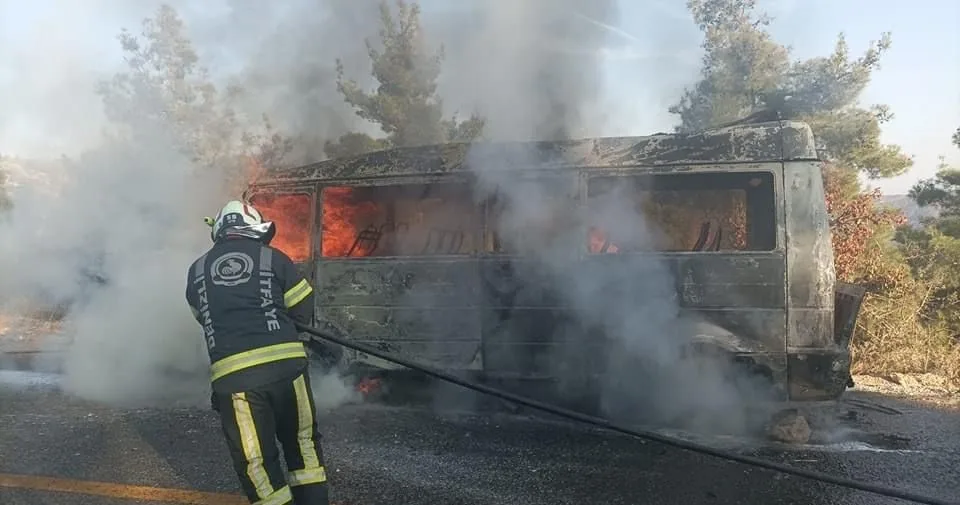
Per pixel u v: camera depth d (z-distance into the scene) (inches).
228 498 144.0
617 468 168.2
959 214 547.2
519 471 165.0
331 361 232.1
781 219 204.7
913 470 169.6
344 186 237.8
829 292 201.2
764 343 202.8
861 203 378.3
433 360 223.1
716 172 210.4
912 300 341.7
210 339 124.0
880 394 264.2
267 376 121.8
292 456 129.0
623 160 218.1
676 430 206.5
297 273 132.5
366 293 228.4
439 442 188.1
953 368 293.1
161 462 165.9
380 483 155.2
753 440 196.4
